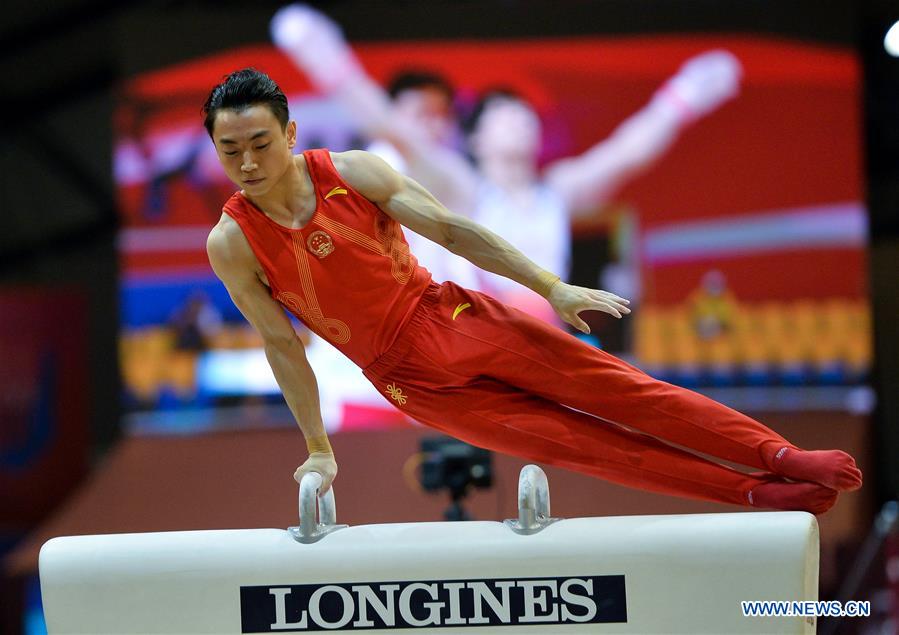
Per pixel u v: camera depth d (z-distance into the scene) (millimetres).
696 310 26750
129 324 27406
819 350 26516
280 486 25734
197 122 27359
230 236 9828
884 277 31016
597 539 8867
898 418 30609
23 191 34156
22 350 29031
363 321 9977
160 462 26922
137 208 27375
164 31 27453
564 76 27000
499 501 19172
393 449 26297
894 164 30984
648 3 27047
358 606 9109
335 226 9734
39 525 28922
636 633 8797
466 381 9914
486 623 8992
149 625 9305
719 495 9516
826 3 26703
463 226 9773
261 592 9211
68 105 34031
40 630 27281
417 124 27047
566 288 9570
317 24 27234
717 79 26844
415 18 27203
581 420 9805
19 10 31938
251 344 27406
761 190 26750
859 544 22969
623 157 26875
